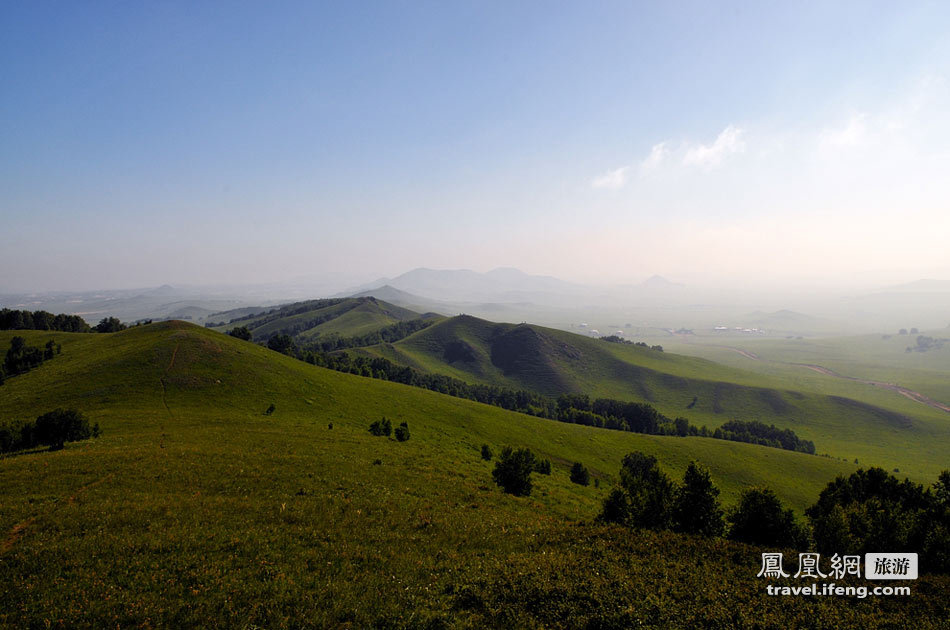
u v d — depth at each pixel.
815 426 194.38
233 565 17.95
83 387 70.44
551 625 15.06
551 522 29.64
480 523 26.45
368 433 62.28
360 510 26.16
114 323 160.00
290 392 79.38
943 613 17.77
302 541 20.94
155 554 18.36
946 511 30.88
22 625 13.27
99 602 14.62
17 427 40.38
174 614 14.27
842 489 37.56
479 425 87.62
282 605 15.27
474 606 16.06
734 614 16.52
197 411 63.34
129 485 27.28
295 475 32.31
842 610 17.58
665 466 91.69
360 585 17.02
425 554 20.80
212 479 29.69
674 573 19.75
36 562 16.97
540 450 82.12
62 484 26.69
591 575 18.84
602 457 88.88
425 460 45.62
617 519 31.50
